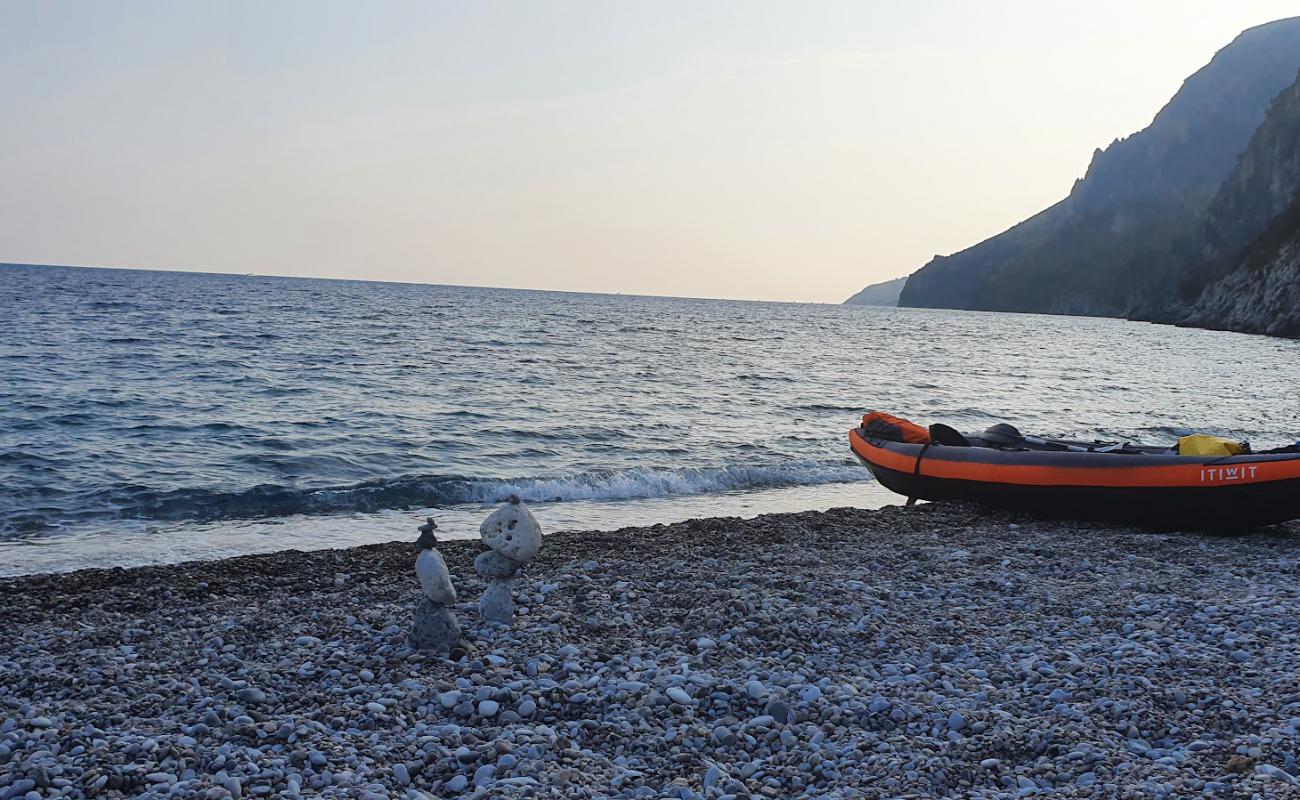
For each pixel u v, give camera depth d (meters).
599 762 5.30
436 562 7.15
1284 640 7.66
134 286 123.31
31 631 8.03
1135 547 12.04
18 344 43.22
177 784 4.78
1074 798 4.82
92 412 25.33
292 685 6.48
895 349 75.25
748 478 20.05
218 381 33.59
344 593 9.33
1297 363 67.31
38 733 5.44
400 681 6.51
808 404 34.09
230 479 18.05
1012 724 5.85
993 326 155.38
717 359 55.50
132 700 6.15
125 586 9.68
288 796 4.73
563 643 7.39
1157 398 40.31
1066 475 13.64
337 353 46.88
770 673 6.73
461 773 5.14
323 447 21.91
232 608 8.78
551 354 53.31
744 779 5.16
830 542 12.19
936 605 8.96
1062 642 7.76
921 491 15.48
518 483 17.80
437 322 79.62
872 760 5.33
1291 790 4.80
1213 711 6.05
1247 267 145.12
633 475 18.97
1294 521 13.98
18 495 15.97
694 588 9.23
